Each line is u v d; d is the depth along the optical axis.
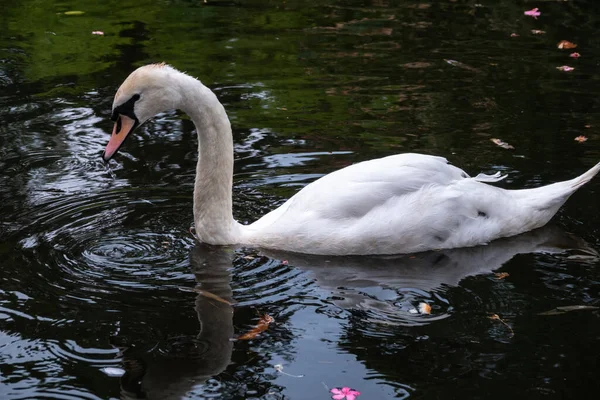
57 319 5.23
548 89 10.06
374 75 10.70
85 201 7.19
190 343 4.97
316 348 4.95
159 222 6.84
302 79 10.60
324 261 6.25
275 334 5.11
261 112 9.48
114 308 5.39
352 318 5.31
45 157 8.14
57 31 12.62
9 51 11.61
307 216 6.43
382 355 4.88
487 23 13.09
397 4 14.36
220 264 6.14
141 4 14.27
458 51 11.64
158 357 4.83
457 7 14.11
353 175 6.57
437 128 8.93
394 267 6.13
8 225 6.68
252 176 7.81
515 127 8.91
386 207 6.40
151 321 5.23
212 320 5.25
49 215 6.89
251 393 4.49
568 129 8.81
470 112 9.38
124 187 7.52
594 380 4.59
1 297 5.50
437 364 4.77
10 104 9.62
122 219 6.87
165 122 9.23
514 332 5.12
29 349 4.89
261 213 7.05
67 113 9.34
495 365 4.76
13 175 7.71
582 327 5.17
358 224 6.35
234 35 12.55
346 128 8.99
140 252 6.29
